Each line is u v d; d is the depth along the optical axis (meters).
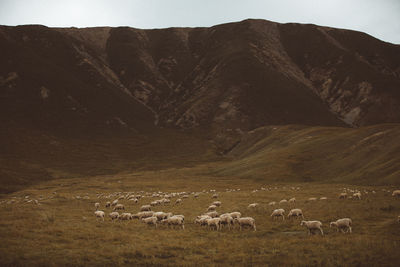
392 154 63.94
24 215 26.80
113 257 16.52
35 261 15.27
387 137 74.81
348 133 97.50
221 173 103.94
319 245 18.16
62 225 24.25
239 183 78.25
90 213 34.03
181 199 47.94
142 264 15.79
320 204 33.66
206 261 16.11
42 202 42.56
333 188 53.22
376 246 17.22
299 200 38.97
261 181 78.44
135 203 44.81
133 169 131.38
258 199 42.91
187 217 30.83
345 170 70.12
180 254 17.27
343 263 15.25
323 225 24.14
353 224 23.84
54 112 193.88
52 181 100.06
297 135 123.38
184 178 98.25
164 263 15.85
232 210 33.44
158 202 43.41
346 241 18.61
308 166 82.50
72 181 97.69
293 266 15.16
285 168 83.38
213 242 19.69
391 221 23.41
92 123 197.00
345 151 81.50
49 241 19.11
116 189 74.69
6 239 18.62
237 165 107.50
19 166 118.12
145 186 78.88
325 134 111.75
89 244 18.84
